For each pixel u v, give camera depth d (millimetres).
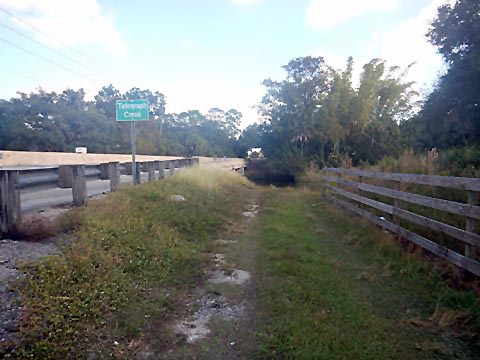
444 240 4762
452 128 17922
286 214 8922
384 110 34031
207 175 12875
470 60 15984
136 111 9180
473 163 8461
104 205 6133
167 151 52375
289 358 2703
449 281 4062
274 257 5105
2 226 4473
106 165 7266
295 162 35000
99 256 4160
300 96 41719
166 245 5195
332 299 3701
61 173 5629
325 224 7688
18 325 2770
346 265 4840
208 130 75375
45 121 41469
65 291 3307
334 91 36531
